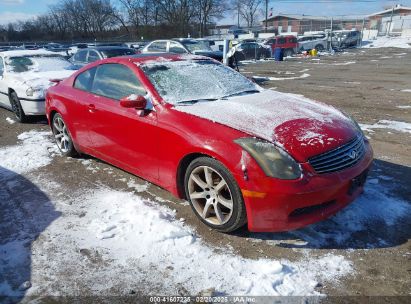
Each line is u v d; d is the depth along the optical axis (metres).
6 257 2.96
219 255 2.92
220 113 3.29
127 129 3.81
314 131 3.03
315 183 2.77
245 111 3.33
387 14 65.12
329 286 2.57
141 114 3.60
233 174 2.86
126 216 3.50
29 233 3.30
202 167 3.13
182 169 3.39
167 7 64.62
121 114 3.85
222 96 3.85
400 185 4.02
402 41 38.06
